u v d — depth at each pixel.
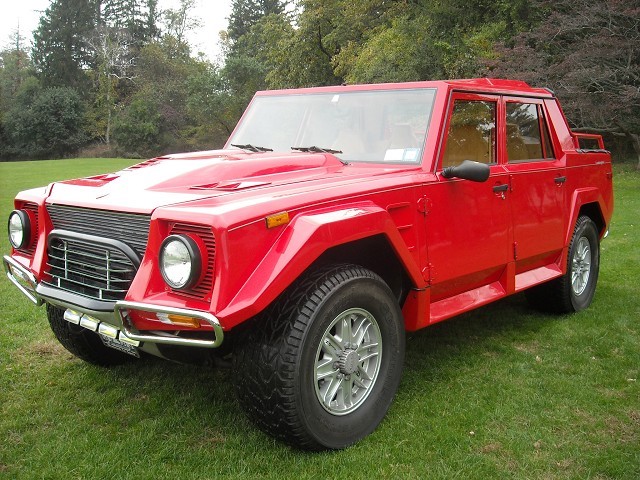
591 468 2.92
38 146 54.28
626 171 19.02
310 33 28.88
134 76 57.25
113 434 3.31
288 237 2.83
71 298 3.11
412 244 3.53
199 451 3.10
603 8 16.58
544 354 4.42
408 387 3.84
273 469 2.92
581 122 17.27
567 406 3.57
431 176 3.67
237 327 3.00
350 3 26.33
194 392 3.83
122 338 2.98
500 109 4.38
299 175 3.54
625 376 4.00
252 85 48.28
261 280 2.70
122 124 52.66
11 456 3.10
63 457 3.07
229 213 2.69
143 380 4.05
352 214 3.04
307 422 2.89
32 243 3.67
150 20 64.06
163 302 2.74
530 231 4.55
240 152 4.11
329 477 2.85
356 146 4.08
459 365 4.21
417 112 3.91
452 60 19.97
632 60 16.42
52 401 3.74
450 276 3.81
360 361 3.19
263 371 2.83
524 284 4.58
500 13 20.88
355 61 23.66
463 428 3.32
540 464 2.96
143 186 3.30
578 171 5.23
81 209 3.25
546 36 17.41
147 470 2.94
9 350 4.58
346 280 3.02
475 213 3.98
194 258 2.63
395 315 3.34
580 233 5.27
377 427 3.31
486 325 5.08
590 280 5.52
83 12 58.97
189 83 49.94
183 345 2.91
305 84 29.95
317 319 2.88
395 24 22.25
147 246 2.85
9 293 6.14
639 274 6.64
